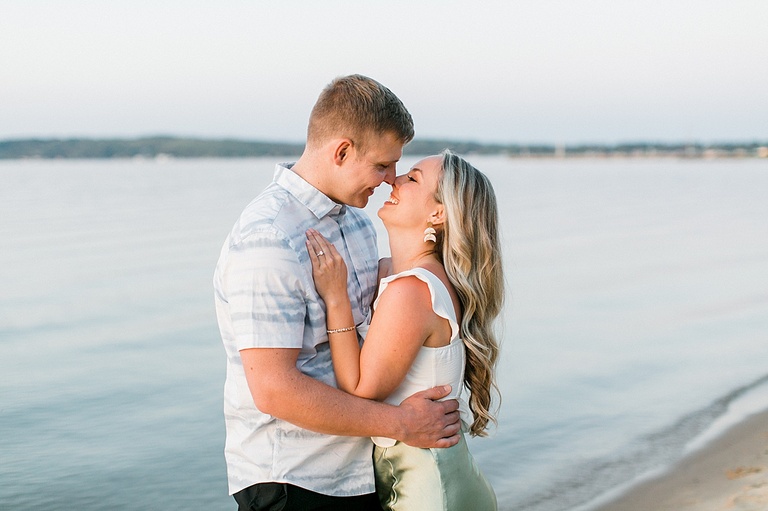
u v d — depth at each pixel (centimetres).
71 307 1088
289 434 232
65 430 606
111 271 1409
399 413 231
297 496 231
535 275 1375
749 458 516
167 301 1133
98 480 515
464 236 247
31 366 789
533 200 3538
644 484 482
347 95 231
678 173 7938
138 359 819
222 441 588
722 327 952
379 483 249
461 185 248
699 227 2316
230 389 240
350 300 246
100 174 7088
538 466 524
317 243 231
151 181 5475
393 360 231
